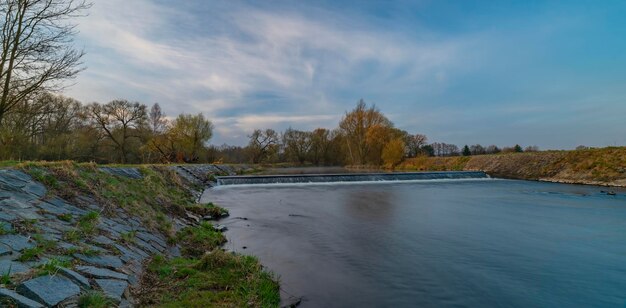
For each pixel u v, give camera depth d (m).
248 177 37.03
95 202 9.99
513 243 12.88
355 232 14.58
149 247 9.14
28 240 5.99
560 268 10.10
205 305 6.18
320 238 13.48
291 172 61.88
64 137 43.84
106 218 9.29
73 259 6.09
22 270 4.89
